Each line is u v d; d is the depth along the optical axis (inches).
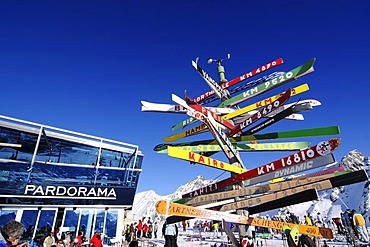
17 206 465.7
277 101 237.8
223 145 256.8
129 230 637.9
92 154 564.7
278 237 577.0
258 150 284.7
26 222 469.4
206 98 362.0
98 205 551.2
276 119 244.4
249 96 302.8
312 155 168.4
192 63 295.4
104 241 536.1
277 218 590.2
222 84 363.3
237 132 278.4
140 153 632.4
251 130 269.1
